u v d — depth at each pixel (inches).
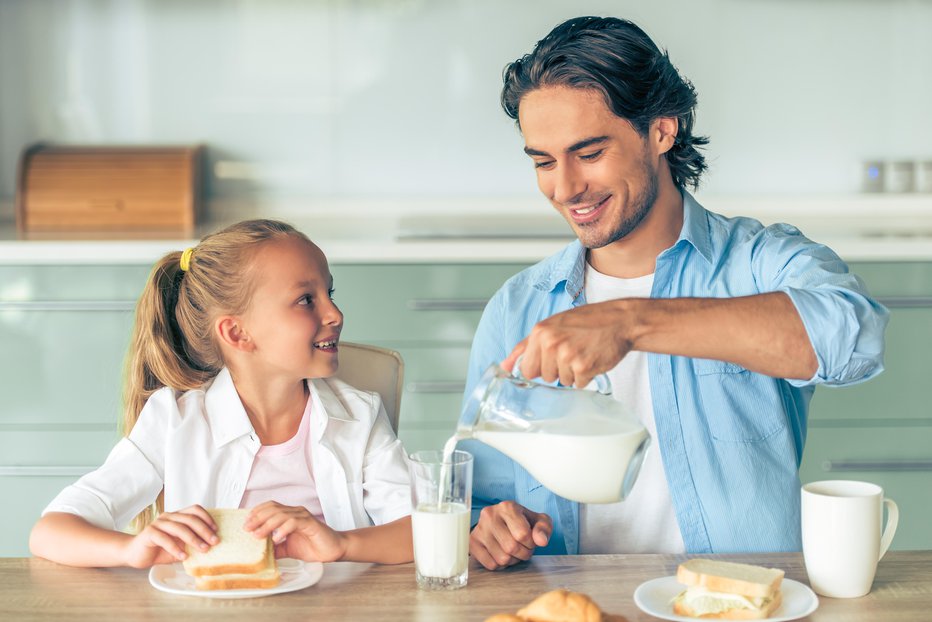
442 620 41.2
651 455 57.7
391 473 58.7
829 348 44.3
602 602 43.2
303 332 57.5
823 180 129.0
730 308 44.4
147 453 57.1
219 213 128.2
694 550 56.7
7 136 128.3
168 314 60.5
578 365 42.6
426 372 110.5
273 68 127.7
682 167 58.9
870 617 41.3
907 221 125.6
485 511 49.3
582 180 54.4
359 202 128.3
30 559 49.6
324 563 48.4
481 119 128.4
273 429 59.9
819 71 127.3
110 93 127.7
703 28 126.6
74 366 109.3
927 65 127.6
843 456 110.4
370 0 126.8
